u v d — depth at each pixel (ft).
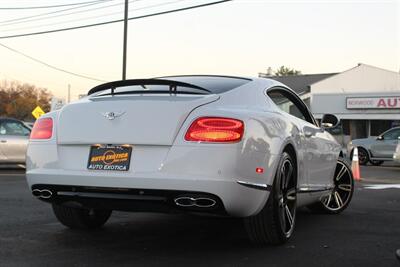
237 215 13.67
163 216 20.75
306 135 17.58
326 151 19.95
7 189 28.73
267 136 14.33
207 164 13.01
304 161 17.29
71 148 14.37
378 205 24.75
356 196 28.22
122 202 13.79
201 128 13.29
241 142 13.26
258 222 14.89
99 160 13.88
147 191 13.26
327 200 21.81
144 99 14.16
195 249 15.26
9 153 41.78
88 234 17.24
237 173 13.14
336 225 19.34
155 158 13.39
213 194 12.96
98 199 13.96
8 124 42.50
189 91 14.70
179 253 14.78
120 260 13.98
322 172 19.66
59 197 14.47
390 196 28.27
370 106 123.85
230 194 13.06
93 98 15.07
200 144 13.16
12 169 43.75
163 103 13.89
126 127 13.78
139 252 14.88
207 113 13.50
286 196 15.78
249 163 13.43
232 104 14.42
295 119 17.25
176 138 13.35
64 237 16.71
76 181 13.87
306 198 18.31
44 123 15.11
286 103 18.21
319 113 129.59
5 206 22.50
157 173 13.19
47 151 14.57
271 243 15.57
